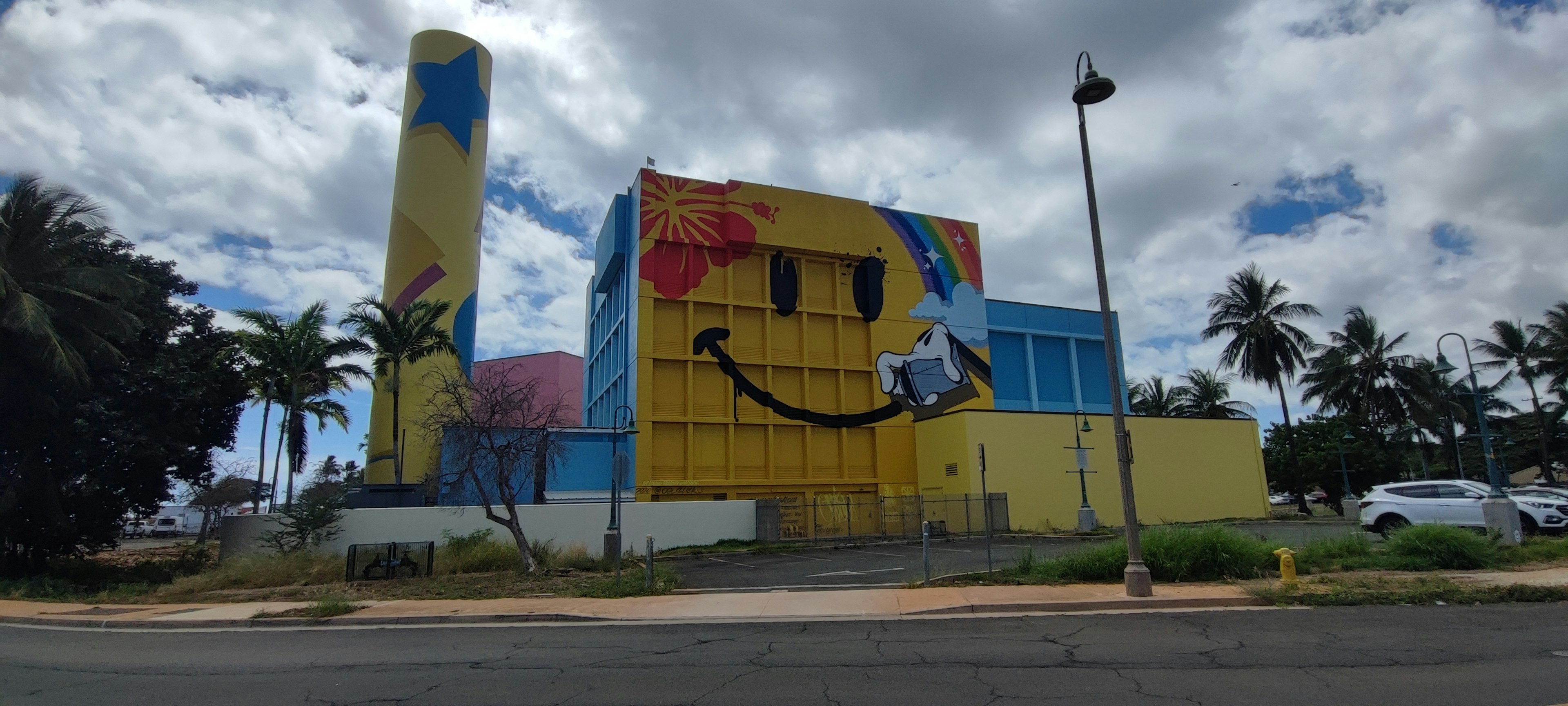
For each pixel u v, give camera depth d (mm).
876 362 37969
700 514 28109
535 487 28422
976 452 33250
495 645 10430
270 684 8219
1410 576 14188
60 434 23578
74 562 25484
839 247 38438
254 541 23062
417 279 36625
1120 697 6980
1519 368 51594
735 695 7359
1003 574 15367
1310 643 9211
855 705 6906
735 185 37062
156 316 27719
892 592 13906
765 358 36281
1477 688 7023
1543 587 12336
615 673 8430
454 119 38750
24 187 21234
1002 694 7176
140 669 9211
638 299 34812
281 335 32969
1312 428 50719
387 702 7379
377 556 18625
